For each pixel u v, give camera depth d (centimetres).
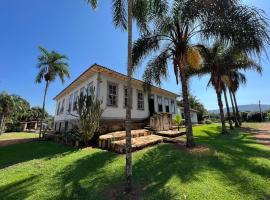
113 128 1285
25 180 539
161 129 1423
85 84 1549
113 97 1402
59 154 833
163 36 880
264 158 667
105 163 637
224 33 658
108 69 1277
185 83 881
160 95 2053
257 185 454
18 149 1094
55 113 2627
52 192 454
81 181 507
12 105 3459
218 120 4438
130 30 558
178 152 742
